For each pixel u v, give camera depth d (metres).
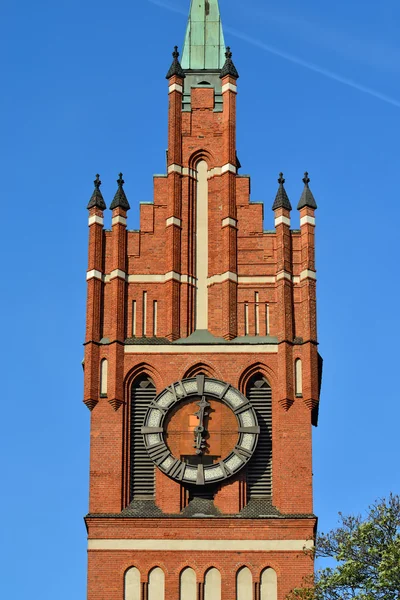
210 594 92.94
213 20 105.12
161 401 96.50
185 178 100.94
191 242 99.81
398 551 86.38
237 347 97.50
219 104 102.38
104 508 94.56
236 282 98.81
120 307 98.25
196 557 93.44
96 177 100.75
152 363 97.31
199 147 101.50
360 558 88.62
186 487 95.25
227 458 95.31
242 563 93.25
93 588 92.94
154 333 98.12
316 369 97.12
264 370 97.25
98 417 96.44
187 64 103.69
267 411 96.81
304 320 98.00
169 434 95.94
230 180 100.69
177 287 98.75
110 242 99.69
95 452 95.75
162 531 93.88
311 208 100.00
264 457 95.88
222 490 95.00
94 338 97.75
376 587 86.94
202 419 96.06
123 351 97.50
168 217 100.06
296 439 95.75
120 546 93.62
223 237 99.75
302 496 94.62
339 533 90.69
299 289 98.75
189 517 94.12
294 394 96.62
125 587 93.06
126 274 99.00
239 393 96.56
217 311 98.62
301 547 93.44
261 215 100.12
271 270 99.06
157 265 99.31
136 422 96.62
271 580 93.06
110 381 96.94
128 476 95.44
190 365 97.19
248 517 94.00
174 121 101.75
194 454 95.50
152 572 93.38
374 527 89.00
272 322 98.19
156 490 95.12
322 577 88.69
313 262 99.06
